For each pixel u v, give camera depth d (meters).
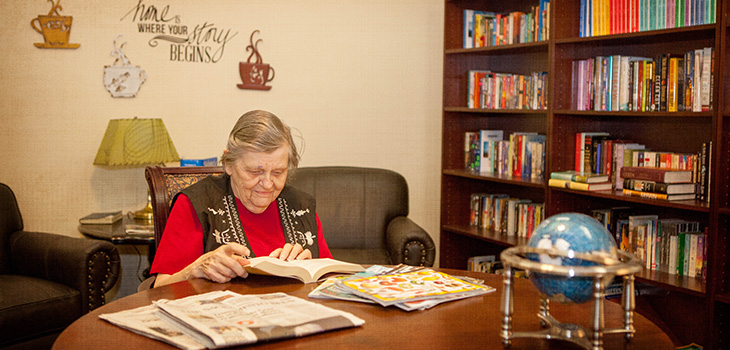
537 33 3.31
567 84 3.17
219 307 1.34
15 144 3.41
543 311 1.30
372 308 1.43
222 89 3.77
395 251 3.14
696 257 2.62
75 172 3.53
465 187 3.99
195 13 3.69
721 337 2.46
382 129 4.13
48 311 2.69
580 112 3.02
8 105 3.38
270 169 1.85
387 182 3.65
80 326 1.31
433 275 1.69
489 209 3.78
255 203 1.92
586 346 1.16
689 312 2.94
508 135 3.94
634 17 2.82
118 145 3.19
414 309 1.42
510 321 1.20
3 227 3.14
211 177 2.04
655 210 3.07
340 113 4.04
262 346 1.17
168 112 3.67
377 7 4.05
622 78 2.89
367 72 4.07
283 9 3.87
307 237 2.06
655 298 3.08
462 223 4.00
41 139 3.46
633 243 2.85
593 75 3.05
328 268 1.71
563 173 3.08
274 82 3.88
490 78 3.69
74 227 3.55
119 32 3.54
